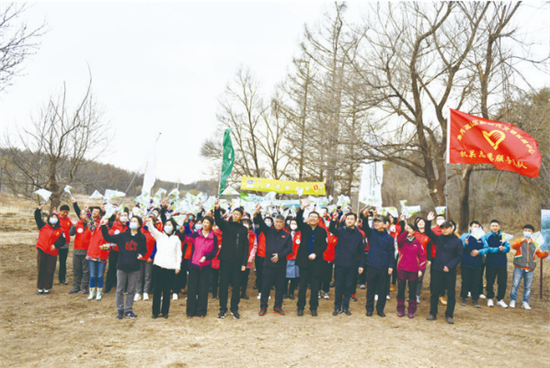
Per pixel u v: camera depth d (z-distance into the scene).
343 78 13.59
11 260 12.20
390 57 12.82
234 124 30.06
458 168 13.85
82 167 17.09
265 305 7.54
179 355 5.34
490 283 8.62
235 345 5.77
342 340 6.02
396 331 6.52
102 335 6.18
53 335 6.17
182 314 7.52
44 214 15.61
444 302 8.59
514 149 8.61
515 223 23.03
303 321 7.12
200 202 10.34
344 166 13.16
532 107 11.29
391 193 32.44
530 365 4.98
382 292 7.50
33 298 8.48
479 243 8.55
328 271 9.02
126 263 7.09
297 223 7.62
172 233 7.46
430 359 5.20
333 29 21.91
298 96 21.11
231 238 7.33
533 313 7.98
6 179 15.52
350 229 7.78
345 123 13.09
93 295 8.51
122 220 8.29
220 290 7.30
